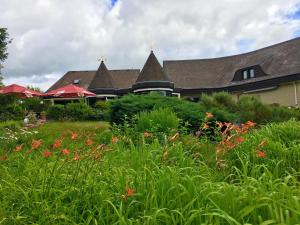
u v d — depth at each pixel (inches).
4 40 997.8
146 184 155.0
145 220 132.5
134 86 1477.6
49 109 1048.2
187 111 410.6
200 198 143.5
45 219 139.8
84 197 152.6
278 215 126.3
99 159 187.6
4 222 138.9
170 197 146.2
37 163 204.8
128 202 148.4
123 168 177.2
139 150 214.5
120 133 341.7
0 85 1051.9
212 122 381.4
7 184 171.2
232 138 265.0
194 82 1801.2
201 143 273.6
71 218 140.9
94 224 138.5
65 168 183.0
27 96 1158.3
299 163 241.8
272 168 231.9
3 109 977.5
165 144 232.4
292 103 1392.7
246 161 218.1
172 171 159.8
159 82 1434.5
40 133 458.9
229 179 201.9
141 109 433.7
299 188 157.2
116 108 443.2
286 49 1567.4
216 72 1838.1
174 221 130.4
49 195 155.8
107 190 160.2
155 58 1483.8
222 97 592.1
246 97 612.1
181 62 1916.8
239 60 1806.1
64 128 569.9
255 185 158.9
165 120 336.8
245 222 130.3
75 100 1701.5
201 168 199.0
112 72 2094.0
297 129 304.8
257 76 1584.6
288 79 1390.3
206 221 123.3
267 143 255.8
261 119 546.0
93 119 1038.4
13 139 412.8
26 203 151.0
